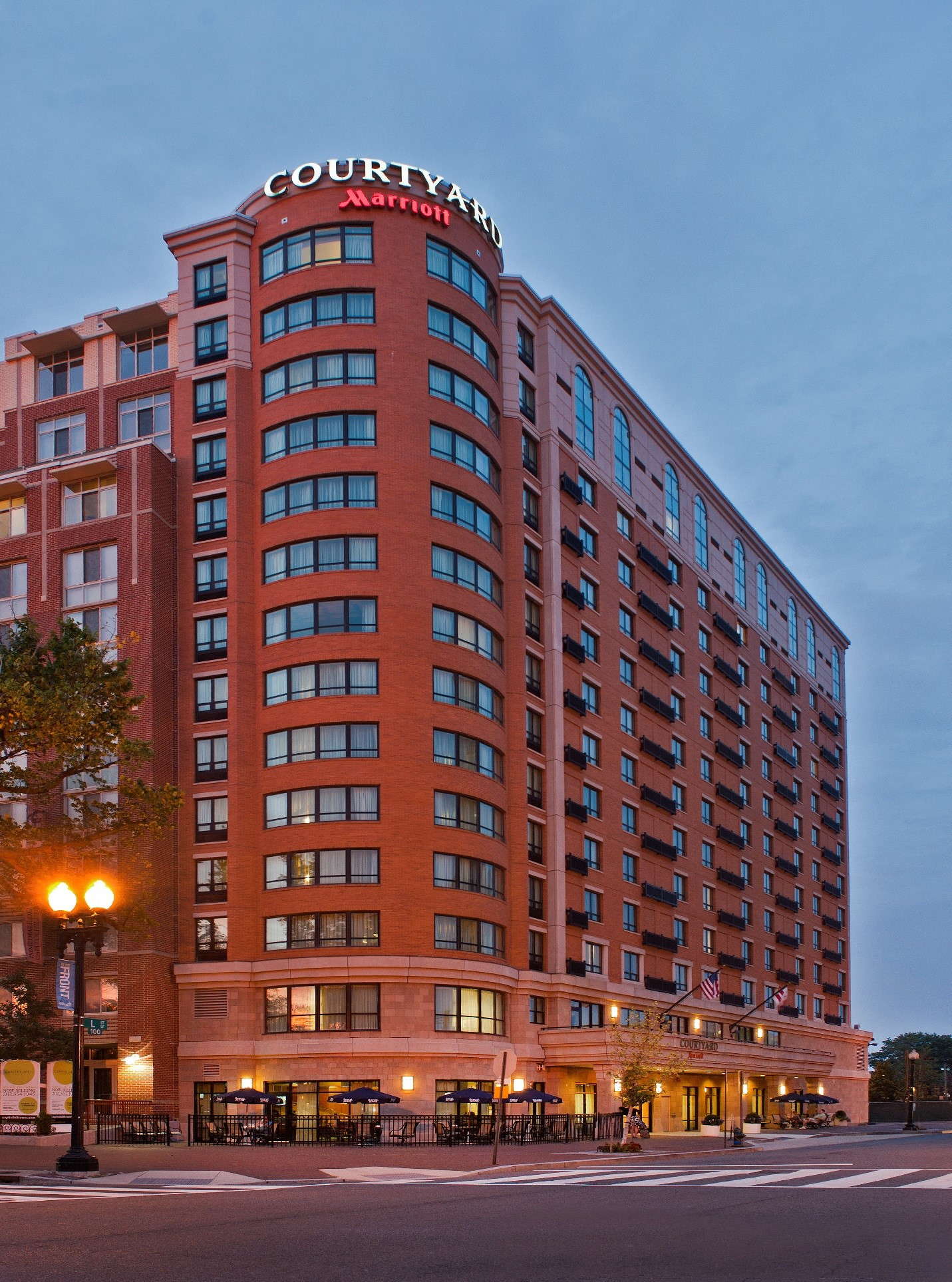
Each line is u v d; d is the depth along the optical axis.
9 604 65.81
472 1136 52.78
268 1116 52.66
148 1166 32.16
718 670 94.62
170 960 60.25
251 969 59.38
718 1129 67.69
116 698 41.00
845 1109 111.12
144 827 43.41
